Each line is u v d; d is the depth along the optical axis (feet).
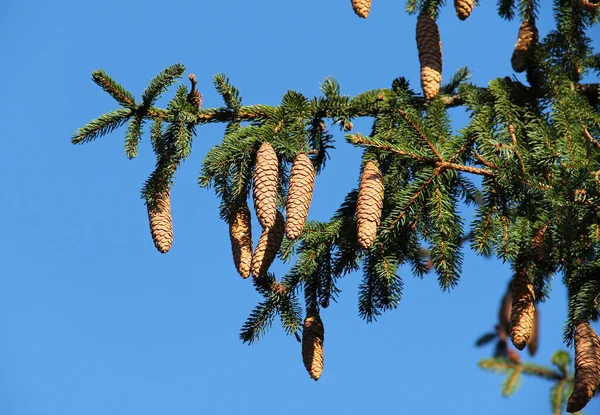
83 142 33.40
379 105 33.53
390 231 30.73
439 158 30.76
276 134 31.76
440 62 33.68
